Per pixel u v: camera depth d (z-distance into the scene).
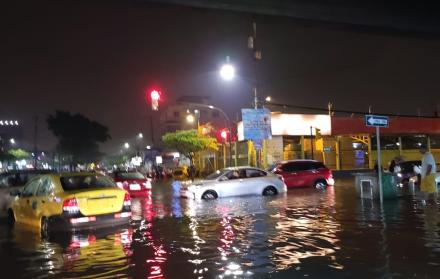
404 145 48.50
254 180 22.70
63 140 79.62
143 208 18.27
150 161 77.31
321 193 22.77
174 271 7.70
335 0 16.75
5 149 98.62
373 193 18.09
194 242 10.23
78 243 10.48
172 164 75.75
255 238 10.42
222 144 50.84
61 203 11.47
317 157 43.91
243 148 44.19
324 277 7.03
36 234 12.02
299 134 42.16
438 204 15.99
